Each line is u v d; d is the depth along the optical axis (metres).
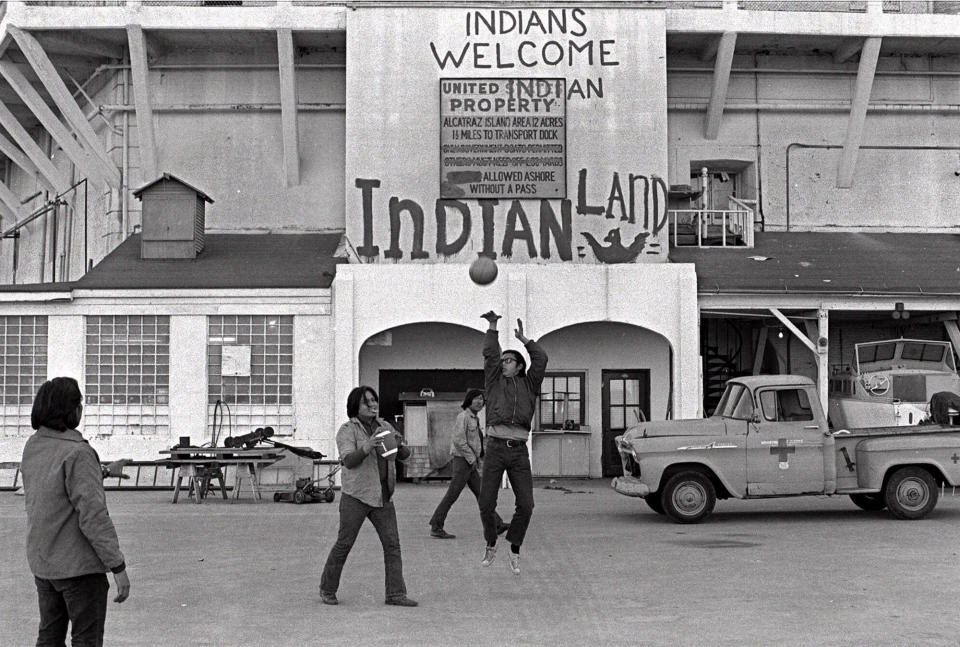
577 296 20.95
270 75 24.88
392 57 22.16
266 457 17.70
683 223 24.89
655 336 23.17
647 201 22.03
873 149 25.59
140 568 10.64
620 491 14.61
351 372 20.45
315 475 20.27
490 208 21.92
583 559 11.09
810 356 24.81
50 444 5.79
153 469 20.36
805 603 8.65
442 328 22.70
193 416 20.42
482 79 22.14
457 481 12.96
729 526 14.05
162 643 7.38
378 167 21.94
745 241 23.56
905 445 14.63
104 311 20.50
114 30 23.38
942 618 8.06
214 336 20.58
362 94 22.06
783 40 24.36
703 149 25.16
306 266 21.72
